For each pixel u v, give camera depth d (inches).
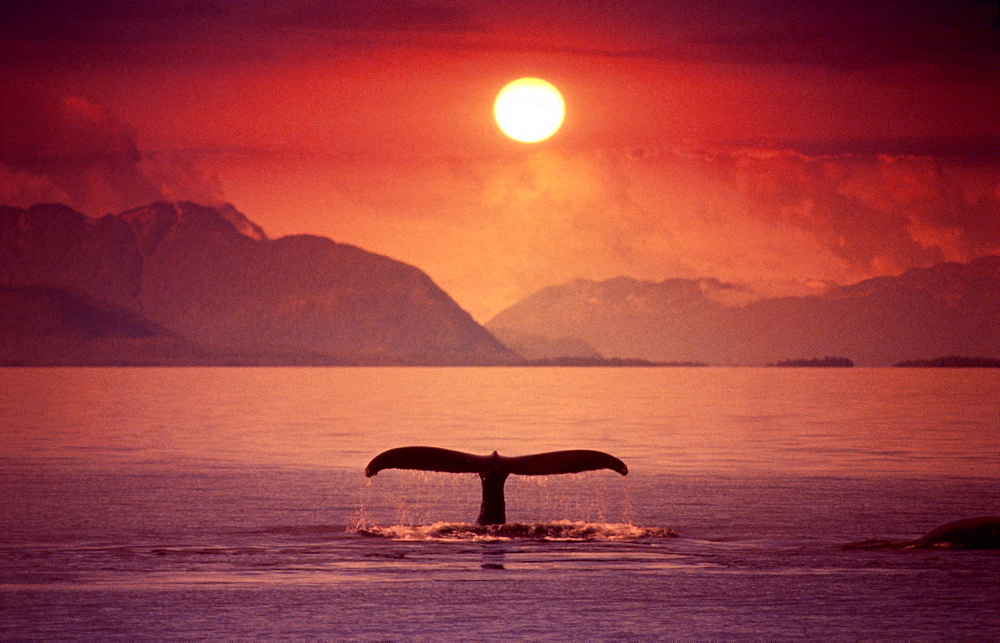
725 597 2549.2
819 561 3029.0
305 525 3750.0
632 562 3004.4
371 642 2149.4
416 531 3555.6
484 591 2615.7
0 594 2586.1
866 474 5679.1
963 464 6264.8
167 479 5344.5
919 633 2219.5
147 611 2404.0
